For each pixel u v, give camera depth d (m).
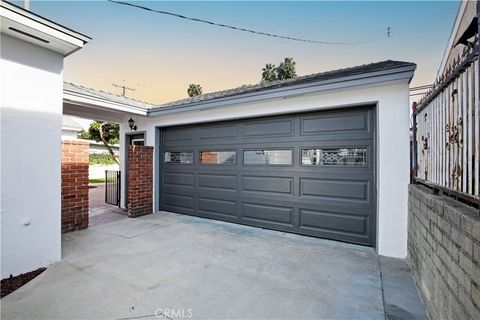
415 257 2.76
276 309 2.22
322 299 2.38
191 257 3.42
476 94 1.41
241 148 5.17
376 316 2.11
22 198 2.93
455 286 1.52
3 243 2.77
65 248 3.75
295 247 3.84
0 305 2.27
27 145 2.98
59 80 3.29
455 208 1.59
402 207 3.48
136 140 7.07
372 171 3.87
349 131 4.05
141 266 3.12
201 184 5.79
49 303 2.30
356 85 3.58
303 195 4.46
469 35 1.85
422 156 2.90
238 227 4.99
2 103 2.76
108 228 4.91
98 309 2.20
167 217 5.86
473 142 1.49
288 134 4.61
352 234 4.04
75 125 11.05
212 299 2.37
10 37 2.82
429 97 2.47
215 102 5.04
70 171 4.67
